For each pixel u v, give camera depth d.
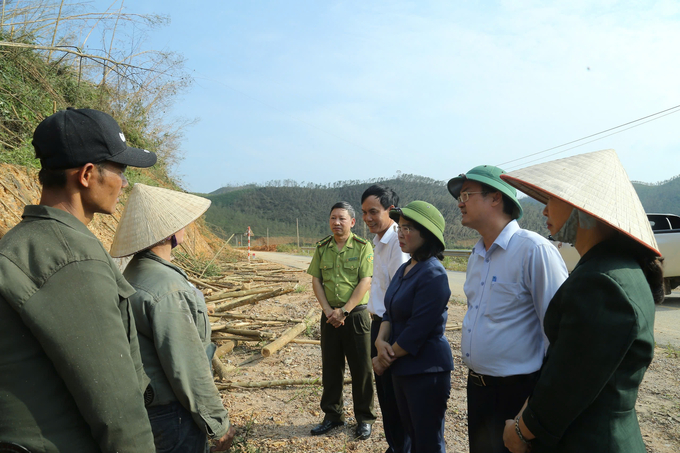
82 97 11.30
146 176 13.30
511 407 2.12
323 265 3.64
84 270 1.22
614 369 1.30
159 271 1.90
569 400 1.35
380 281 3.41
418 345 2.50
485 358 2.15
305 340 5.88
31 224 1.25
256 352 5.63
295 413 3.88
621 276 1.34
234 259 17.94
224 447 1.98
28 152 7.50
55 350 1.13
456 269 18.00
